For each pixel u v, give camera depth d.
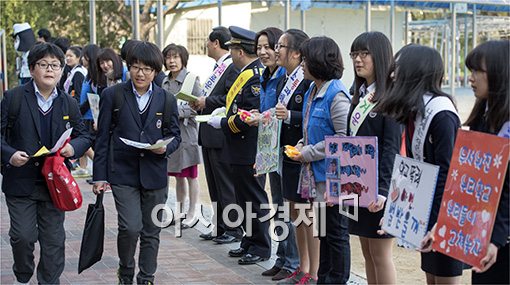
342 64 5.18
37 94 5.09
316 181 5.18
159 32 12.35
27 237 5.00
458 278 3.96
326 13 21.53
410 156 4.05
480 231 3.33
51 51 5.02
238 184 6.54
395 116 4.00
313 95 5.31
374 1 18.53
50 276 5.18
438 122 3.82
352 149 4.53
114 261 6.61
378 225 4.50
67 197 4.98
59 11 20.98
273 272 6.12
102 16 22.19
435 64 3.94
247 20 20.17
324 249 5.23
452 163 3.54
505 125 3.42
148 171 5.36
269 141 5.70
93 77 9.37
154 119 5.42
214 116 6.58
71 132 5.12
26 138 5.02
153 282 5.61
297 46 5.60
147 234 5.47
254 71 6.40
